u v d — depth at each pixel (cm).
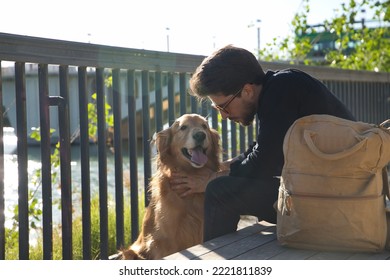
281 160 274
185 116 371
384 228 244
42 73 302
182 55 411
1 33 267
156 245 350
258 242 271
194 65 427
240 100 281
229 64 274
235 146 478
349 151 229
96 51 332
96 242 439
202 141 355
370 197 237
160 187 360
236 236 286
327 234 241
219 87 274
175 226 349
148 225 368
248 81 277
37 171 493
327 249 245
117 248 369
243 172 279
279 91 266
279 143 266
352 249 241
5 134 1153
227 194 284
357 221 237
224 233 294
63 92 314
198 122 367
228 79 273
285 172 247
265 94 269
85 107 333
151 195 379
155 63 385
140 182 740
